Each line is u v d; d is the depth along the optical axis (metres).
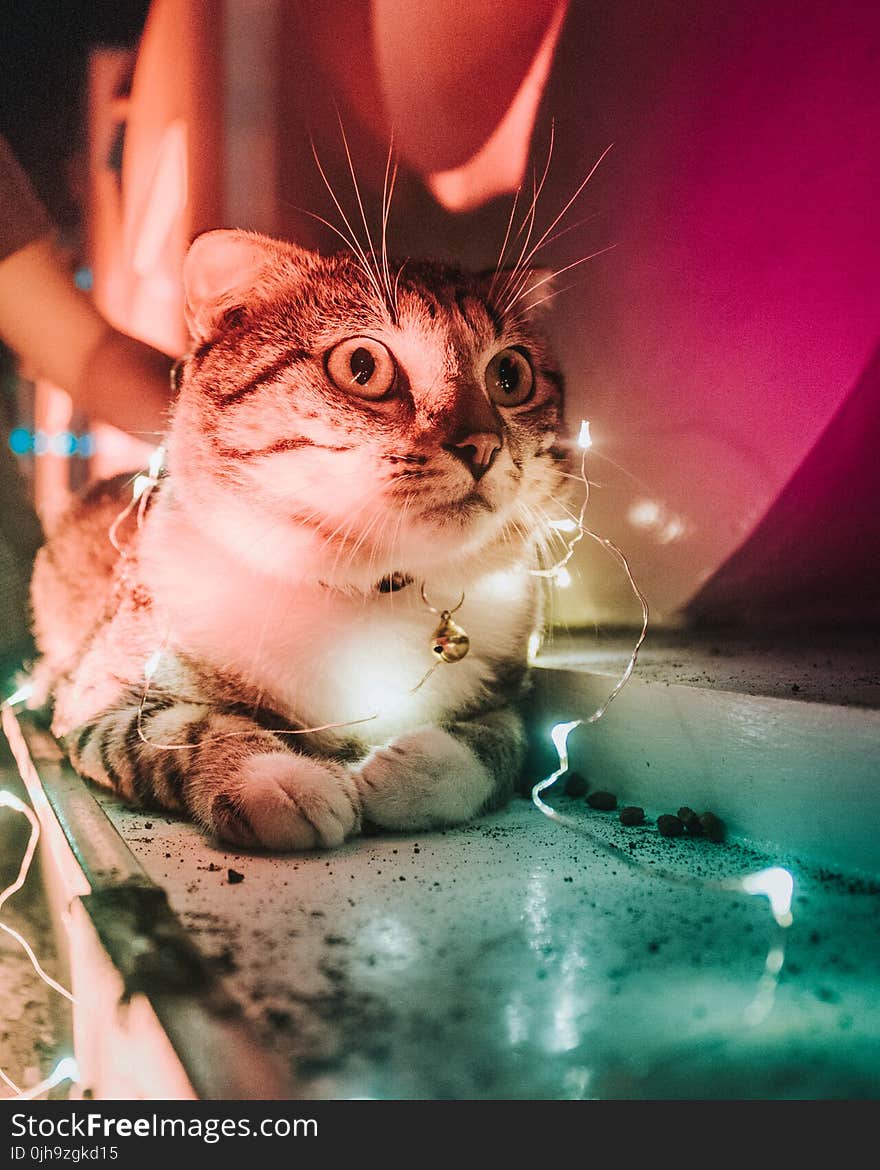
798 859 0.22
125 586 0.29
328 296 0.25
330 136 0.40
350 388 0.24
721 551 0.38
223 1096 0.13
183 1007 0.15
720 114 0.36
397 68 0.39
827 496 0.37
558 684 0.29
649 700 0.26
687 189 0.37
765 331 0.36
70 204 0.48
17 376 0.49
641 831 0.24
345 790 0.23
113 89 0.46
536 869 0.21
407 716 0.27
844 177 0.34
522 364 0.27
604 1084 0.13
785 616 0.40
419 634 0.26
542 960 0.17
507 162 0.39
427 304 0.25
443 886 0.20
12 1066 0.23
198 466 0.25
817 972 0.16
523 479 0.26
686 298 0.37
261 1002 0.15
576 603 0.39
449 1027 0.14
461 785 0.24
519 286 0.29
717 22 0.35
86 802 0.25
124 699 0.28
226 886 0.20
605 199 0.38
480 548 0.26
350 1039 0.14
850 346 0.35
